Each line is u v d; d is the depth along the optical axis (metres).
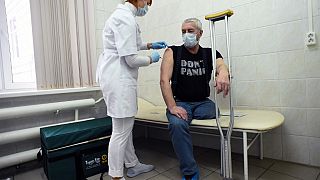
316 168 1.58
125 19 1.26
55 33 1.99
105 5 2.47
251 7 1.81
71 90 2.02
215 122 1.46
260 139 1.80
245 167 1.32
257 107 1.84
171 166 1.78
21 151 1.89
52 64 1.99
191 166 1.40
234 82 1.94
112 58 1.34
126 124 1.38
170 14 2.35
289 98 1.68
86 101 2.12
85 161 1.55
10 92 1.77
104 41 1.38
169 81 1.58
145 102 2.52
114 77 1.32
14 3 1.96
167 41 2.40
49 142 1.42
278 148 1.76
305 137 1.63
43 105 1.86
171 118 1.45
